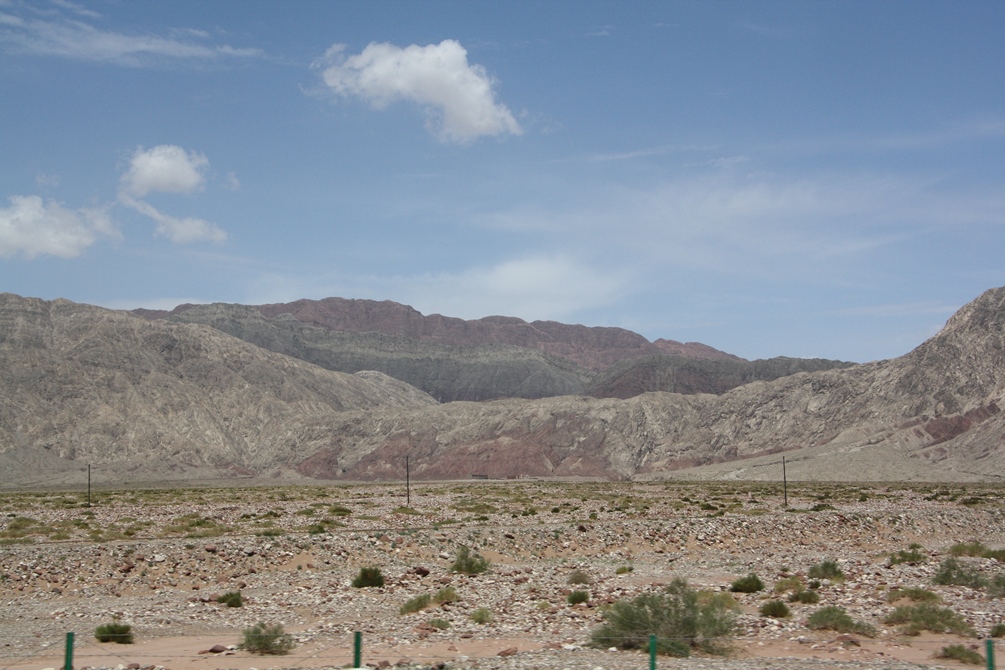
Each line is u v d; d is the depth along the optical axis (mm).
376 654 27516
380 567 47969
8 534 60375
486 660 26062
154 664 26484
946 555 53156
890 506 89625
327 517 74562
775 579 44281
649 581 43625
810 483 165250
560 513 82750
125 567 44312
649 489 143875
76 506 93000
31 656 28297
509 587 40938
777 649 27688
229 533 61062
